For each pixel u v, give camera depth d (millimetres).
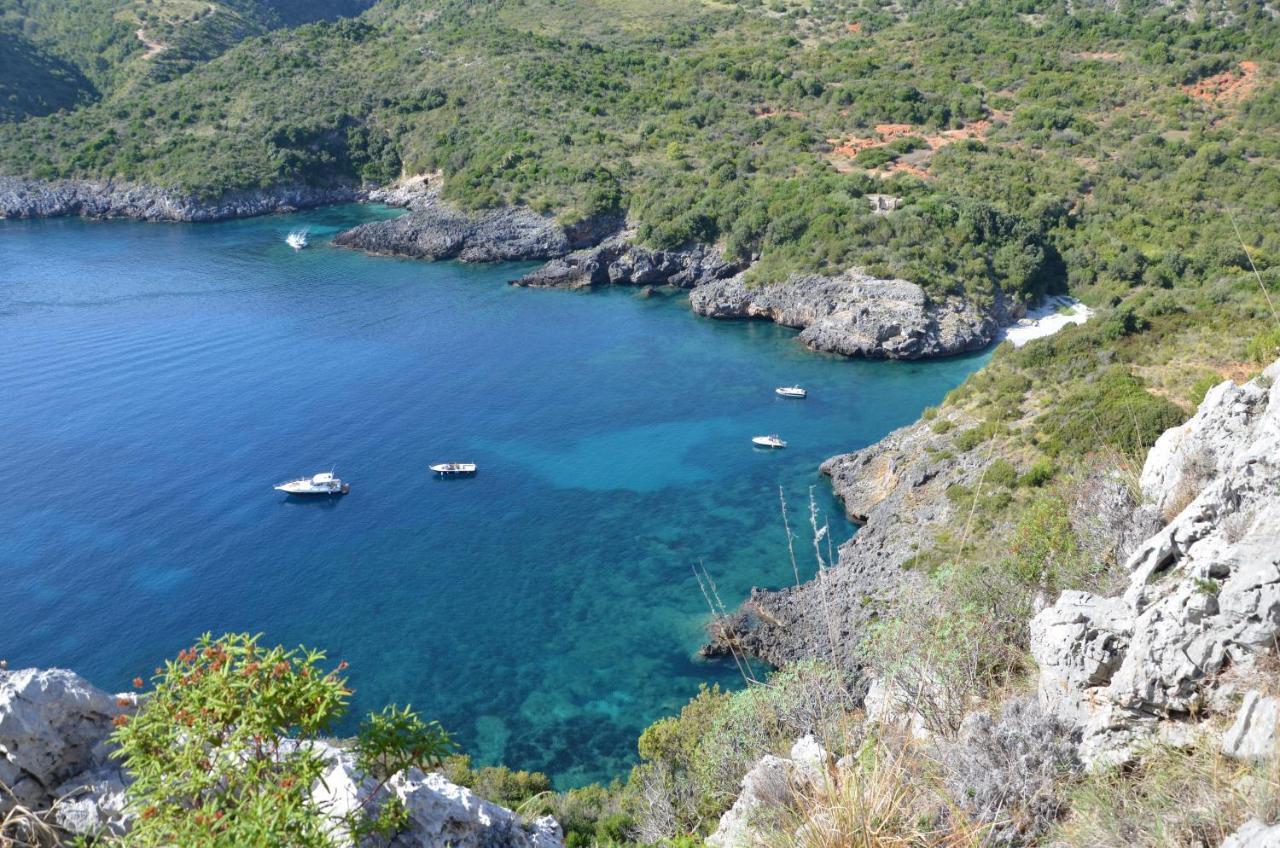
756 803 12078
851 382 83375
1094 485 17859
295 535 60312
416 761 9781
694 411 78125
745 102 145000
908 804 8992
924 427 61219
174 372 84500
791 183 114125
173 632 50938
